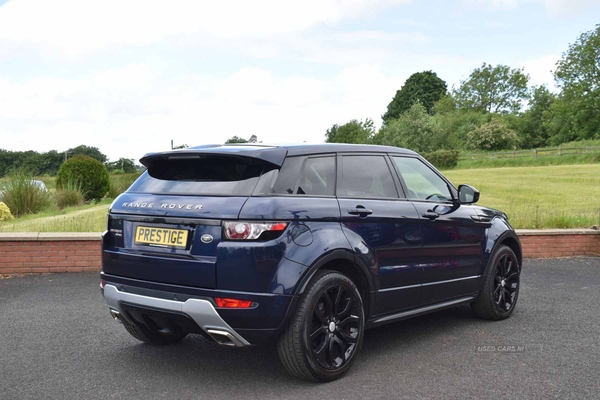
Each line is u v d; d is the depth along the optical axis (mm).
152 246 4148
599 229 11148
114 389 4070
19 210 16859
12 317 6059
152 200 4238
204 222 3914
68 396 3934
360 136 78188
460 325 5926
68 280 7938
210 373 4418
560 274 8977
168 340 5148
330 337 4203
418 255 5008
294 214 3994
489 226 5992
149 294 4102
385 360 4746
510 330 5723
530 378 4305
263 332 3855
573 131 73312
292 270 3904
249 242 3814
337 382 4223
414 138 77438
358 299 4383
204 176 4227
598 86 69625
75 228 10203
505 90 103250
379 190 4836
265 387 4117
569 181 30922
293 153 4281
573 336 5496
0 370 4457
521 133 87375
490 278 5906
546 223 12156
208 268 3834
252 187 3990
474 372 4445
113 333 5504
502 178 34312
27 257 8352
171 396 3943
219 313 3811
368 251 4484
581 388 4102
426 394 3984
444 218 5312
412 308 5051
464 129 85875
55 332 5520
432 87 113438
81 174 22125
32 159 45688
